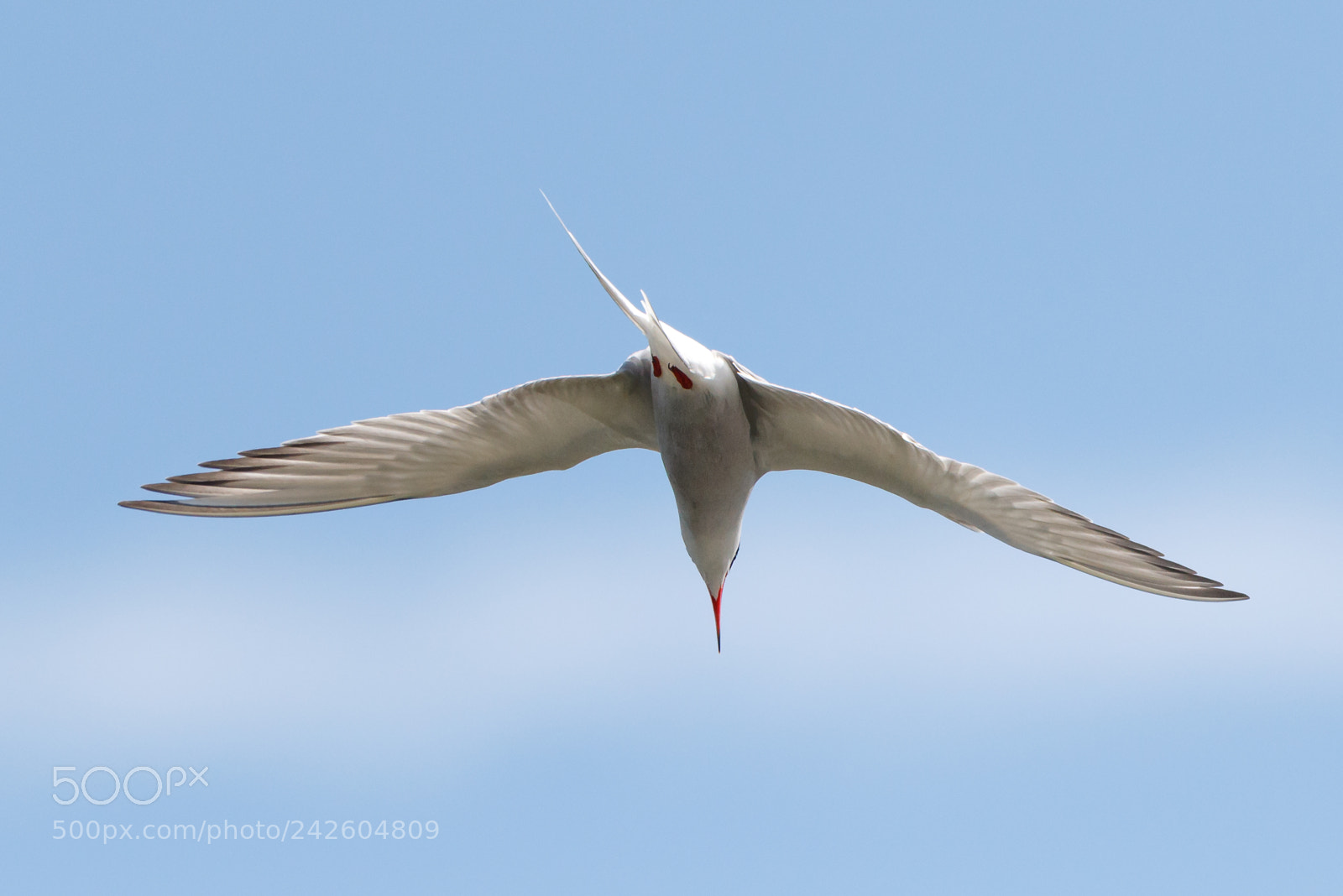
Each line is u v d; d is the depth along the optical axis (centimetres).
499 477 1398
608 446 1399
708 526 1375
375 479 1360
